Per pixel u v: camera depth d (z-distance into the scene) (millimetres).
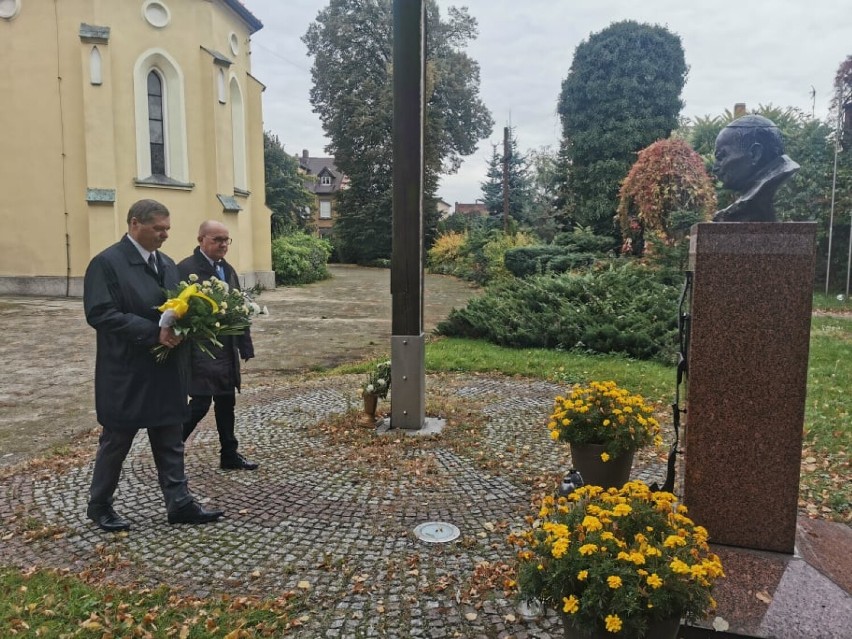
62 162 16109
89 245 16188
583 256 16953
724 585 2621
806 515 3691
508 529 3518
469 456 4727
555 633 2561
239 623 2621
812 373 7270
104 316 3209
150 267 3496
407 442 5035
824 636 2326
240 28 19641
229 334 3646
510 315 9883
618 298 9617
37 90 15945
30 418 6031
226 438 4465
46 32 15781
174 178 17281
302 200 35844
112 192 15984
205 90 17422
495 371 7941
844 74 15648
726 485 2945
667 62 22188
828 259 15969
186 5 16984
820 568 2773
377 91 35844
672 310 9039
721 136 3152
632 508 2291
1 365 8445
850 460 4582
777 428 2855
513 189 36438
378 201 37375
